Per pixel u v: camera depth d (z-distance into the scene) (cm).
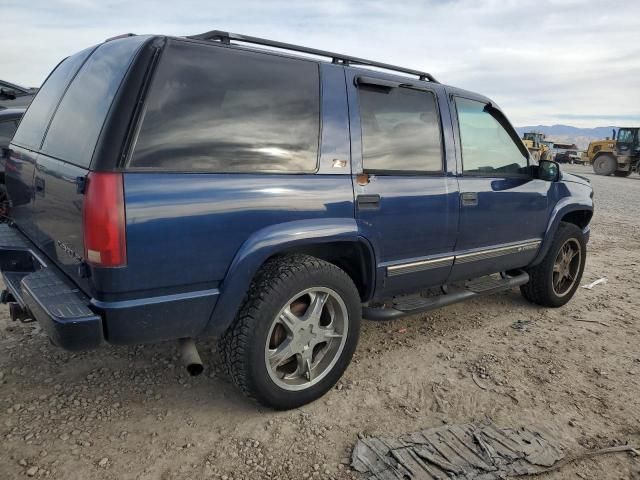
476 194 370
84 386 300
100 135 216
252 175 253
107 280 214
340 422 278
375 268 314
